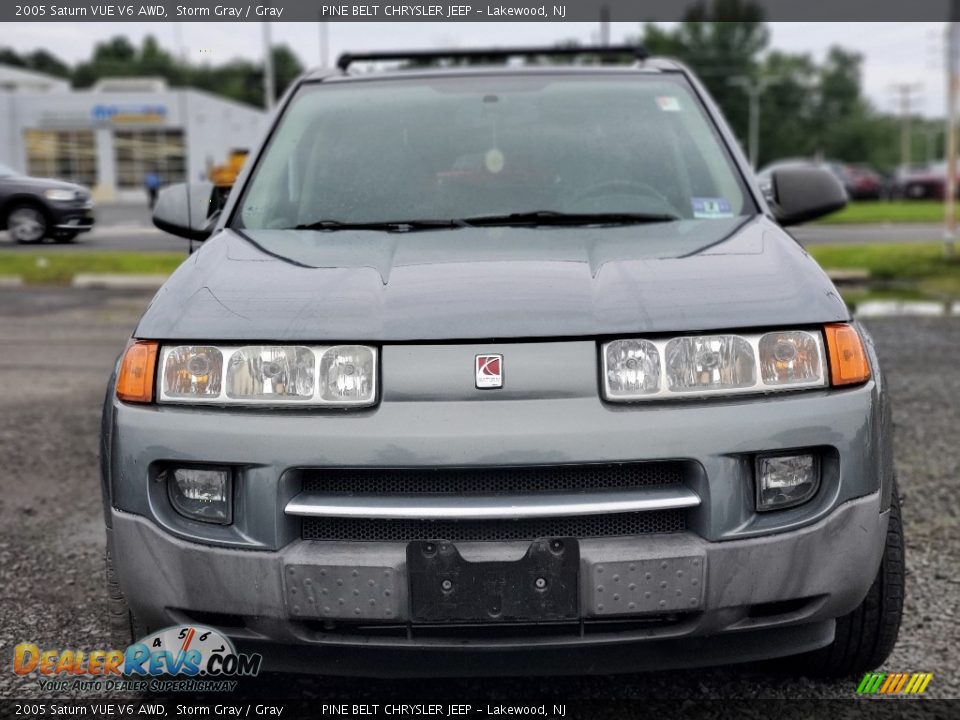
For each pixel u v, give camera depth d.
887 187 39.91
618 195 3.02
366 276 2.35
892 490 2.43
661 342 2.11
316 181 3.11
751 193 3.05
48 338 8.64
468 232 2.79
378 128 3.31
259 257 2.55
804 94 92.44
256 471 2.07
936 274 13.13
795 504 2.12
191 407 2.15
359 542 2.08
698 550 2.04
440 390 2.06
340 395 2.09
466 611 2.04
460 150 3.19
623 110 3.36
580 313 2.14
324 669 2.19
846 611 2.21
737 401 2.10
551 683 2.62
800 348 2.16
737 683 2.60
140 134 42.91
